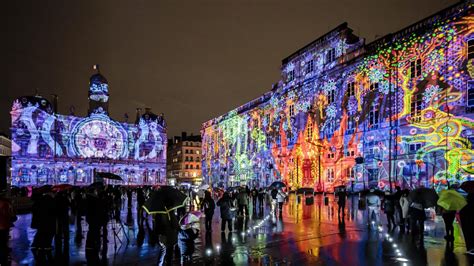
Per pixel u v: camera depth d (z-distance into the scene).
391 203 15.93
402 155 34.53
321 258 10.71
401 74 35.62
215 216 23.41
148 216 22.84
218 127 80.56
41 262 10.65
